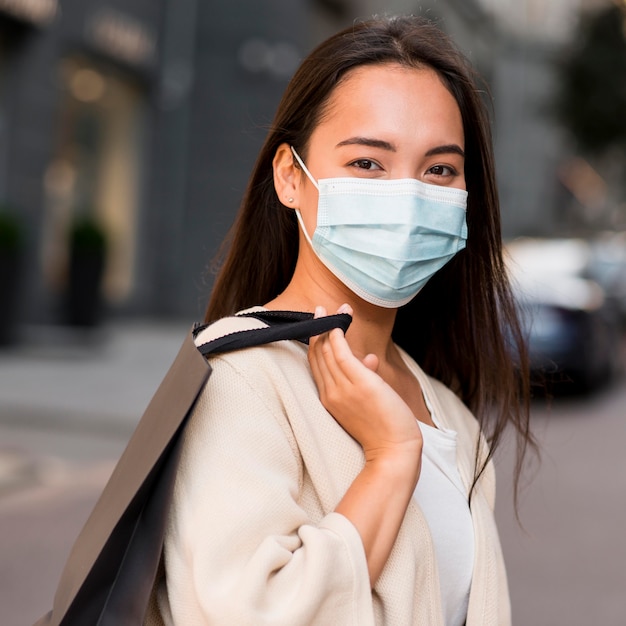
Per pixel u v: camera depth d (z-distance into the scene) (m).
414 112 1.49
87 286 13.09
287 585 1.20
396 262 1.50
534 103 33.09
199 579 1.20
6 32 13.02
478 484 1.66
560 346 10.88
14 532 5.23
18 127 13.22
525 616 4.42
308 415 1.35
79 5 14.35
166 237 17.34
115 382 10.04
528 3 38.97
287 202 1.61
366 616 1.23
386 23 1.57
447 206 1.53
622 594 4.73
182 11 17.06
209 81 17.34
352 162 1.50
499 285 1.87
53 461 6.92
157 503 1.23
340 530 1.25
